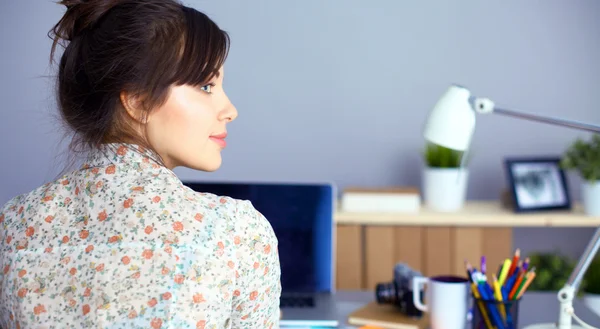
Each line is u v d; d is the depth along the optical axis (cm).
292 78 264
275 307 85
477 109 139
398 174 266
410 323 149
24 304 75
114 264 74
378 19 261
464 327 143
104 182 79
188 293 73
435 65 262
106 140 82
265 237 80
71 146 87
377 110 264
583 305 167
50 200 80
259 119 265
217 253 75
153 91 79
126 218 76
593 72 262
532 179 237
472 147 265
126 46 79
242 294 78
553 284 239
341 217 225
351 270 230
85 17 83
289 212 176
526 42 261
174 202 77
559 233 268
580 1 260
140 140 82
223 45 84
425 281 150
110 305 73
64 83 85
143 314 73
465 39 262
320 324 153
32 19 264
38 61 264
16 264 77
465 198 266
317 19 262
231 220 78
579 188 262
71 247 76
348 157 266
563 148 263
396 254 231
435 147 236
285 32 262
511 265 141
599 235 133
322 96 264
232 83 264
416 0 261
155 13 80
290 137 266
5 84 264
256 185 176
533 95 263
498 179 265
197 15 83
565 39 261
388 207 230
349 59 263
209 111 84
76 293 74
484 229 229
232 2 262
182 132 82
